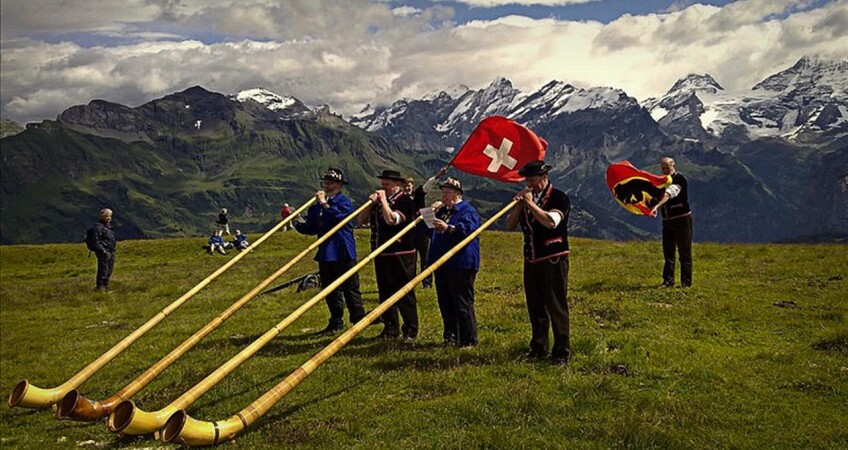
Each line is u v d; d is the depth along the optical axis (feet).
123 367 50.75
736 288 63.00
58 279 128.57
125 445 35.58
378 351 45.32
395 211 47.85
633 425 30.60
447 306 46.19
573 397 34.91
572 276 75.31
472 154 46.91
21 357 58.49
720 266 79.92
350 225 52.11
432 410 34.53
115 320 73.26
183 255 159.74
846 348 42.37
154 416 30.32
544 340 41.47
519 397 34.27
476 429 31.99
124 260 155.84
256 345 34.37
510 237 144.97
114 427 29.60
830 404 34.06
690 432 30.76
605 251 104.88
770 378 37.76
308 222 53.67
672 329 48.47
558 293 40.24
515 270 84.58
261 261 128.98
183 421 29.40
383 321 52.01
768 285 64.18
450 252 38.73
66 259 169.27
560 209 39.83
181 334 59.88
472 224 44.68
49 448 36.29
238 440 33.14
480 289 69.77
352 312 52.85
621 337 45.11
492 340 46.16
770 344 44.80
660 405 33.35
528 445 30.25
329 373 41.50
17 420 41.39
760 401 34.42
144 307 79.97
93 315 77.71
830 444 29.63
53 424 40.16
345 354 45.24
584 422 32.07
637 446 29.48
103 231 100.12
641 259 90.99
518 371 38.88
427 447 30.60
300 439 32.76
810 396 35.14
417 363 42.14
